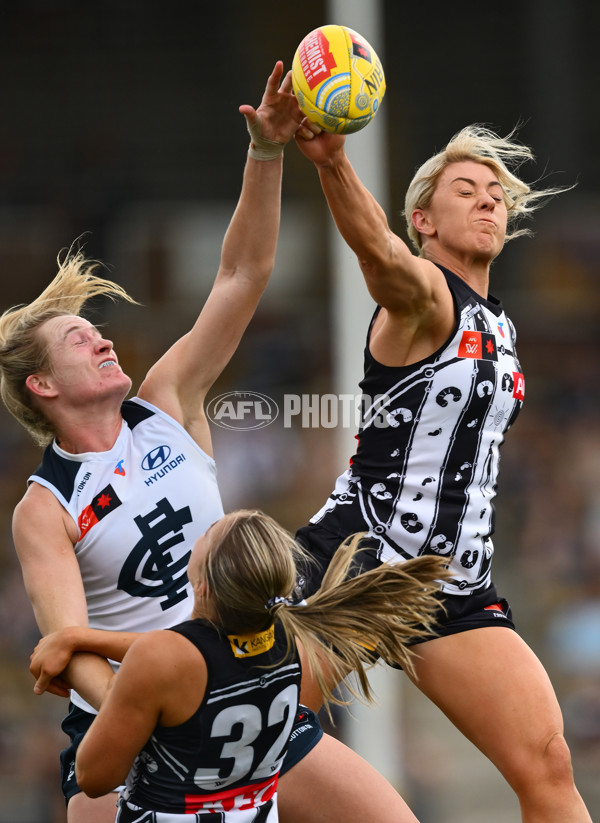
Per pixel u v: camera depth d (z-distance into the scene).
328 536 11.28
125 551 10.42
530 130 56.53
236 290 11.09
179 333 54.06
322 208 55.47
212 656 8.68
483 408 10.87
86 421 10.66
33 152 57.59
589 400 50.03
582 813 10.32
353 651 9.26
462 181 11.30
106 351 10.72
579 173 55.84
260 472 40.62
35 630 38.19
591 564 42.28
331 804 10.65
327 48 9.95
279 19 57.88
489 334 10.94
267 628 8.95
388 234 10.12
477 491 11.07
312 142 9.97
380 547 10.98
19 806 31.33
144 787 9.02
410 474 10.92
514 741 10.45
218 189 57.66
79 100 58.00
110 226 57.12
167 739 8.78
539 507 44.94
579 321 53.41
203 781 8.86
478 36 56.59
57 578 9.97
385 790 10.80
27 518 10.27
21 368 10.68
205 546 8.88
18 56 58.00
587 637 38.56
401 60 57.03
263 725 8.96
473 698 10.62
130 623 10.62
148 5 57.94
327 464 40.88
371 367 11.12
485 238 11.20
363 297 28.02
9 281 55.94
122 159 57.88
